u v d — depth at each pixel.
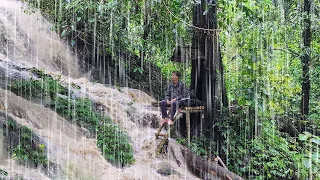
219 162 7.17
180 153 6.48
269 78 7.50
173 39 7.41
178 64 11.38
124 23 8.88
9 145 5.01
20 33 9.59
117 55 10.86
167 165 5.97
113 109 7.58
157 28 7.26
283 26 10.00
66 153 5.37
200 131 7.70
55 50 9.93
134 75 11.21
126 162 5.75
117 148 5.95
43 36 9.98
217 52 7.79
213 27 7.41
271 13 9.98
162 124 6.69
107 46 10.43
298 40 10.50
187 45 7.68
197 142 7.34
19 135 5.18
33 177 4.64
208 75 7.79
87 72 10.21
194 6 7.26
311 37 10.42
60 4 9.22
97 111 7.20
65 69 9.80
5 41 9.12
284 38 10.43
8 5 10.20
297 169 7.27
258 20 6.86
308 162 5.66
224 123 7.72
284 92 9.46
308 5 10.12
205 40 7.55
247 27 6.60
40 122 5.86
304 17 9.86
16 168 4.70
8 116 5.39
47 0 10.73
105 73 10.47
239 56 6.82
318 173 6.60
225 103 8.13
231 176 6.37
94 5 8.04
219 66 7.94
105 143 5.95
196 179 6.04
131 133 7.02
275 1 10.30
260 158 7.49
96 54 10.51
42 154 5.07
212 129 7.72
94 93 8.35
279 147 7.95
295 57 10.94
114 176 5.33
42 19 10.43
